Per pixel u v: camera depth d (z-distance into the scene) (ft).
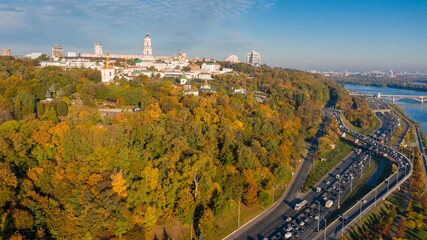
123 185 445.78
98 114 645.51
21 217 387.75
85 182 440.45
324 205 646.33
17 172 470.39
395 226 590.14
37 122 561.84
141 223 447.01
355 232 548.31
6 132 529.45
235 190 563.07
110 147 500.74
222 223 535.60
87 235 401.70
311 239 520.42
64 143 506.07
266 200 602.85
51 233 411.13
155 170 492.13
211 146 644.27
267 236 518.78
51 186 466.29
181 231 492.13
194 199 516.73
